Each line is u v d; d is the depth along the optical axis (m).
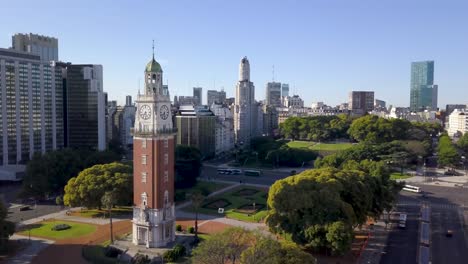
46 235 140.75
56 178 190.62
